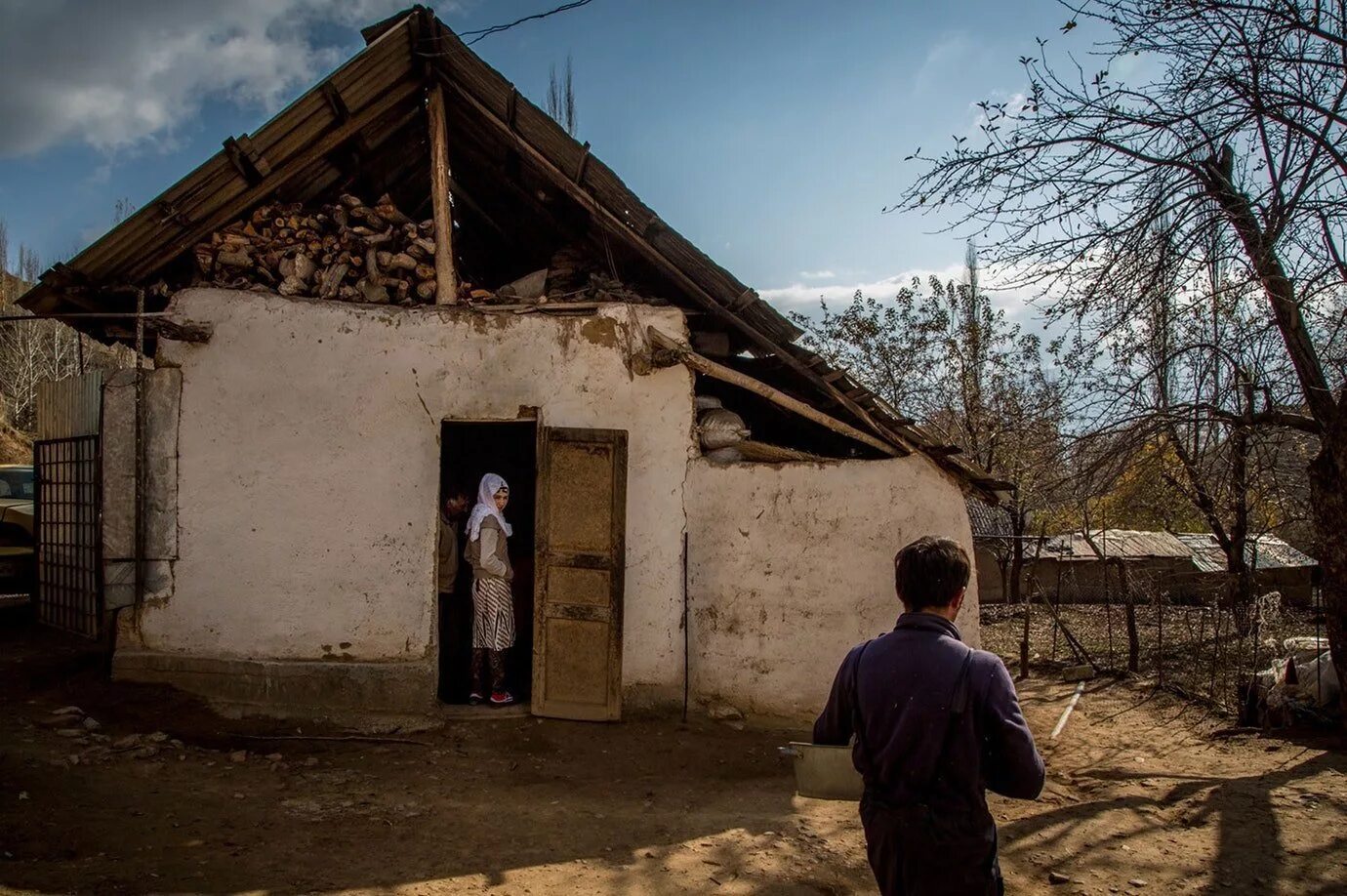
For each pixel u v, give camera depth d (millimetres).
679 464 7586
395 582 7184
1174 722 8203
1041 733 7859
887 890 2551
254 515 7121
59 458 8125
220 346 7160
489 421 7383
